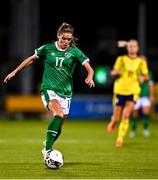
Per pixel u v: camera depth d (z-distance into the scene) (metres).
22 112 75.94
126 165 27.88
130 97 36.94
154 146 38.53
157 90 71.75
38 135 48.47
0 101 85.69
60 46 26.08
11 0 81.88
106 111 73.88
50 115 74.75
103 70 81.38
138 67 36.97
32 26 78.25
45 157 26.02
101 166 27.42
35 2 78.38
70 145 39.09
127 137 47.31
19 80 84.94
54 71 26.14
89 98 73.88
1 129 56.06
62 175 24.28
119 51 100.06
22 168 26.48
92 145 39.12
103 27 106.31
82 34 106.31
